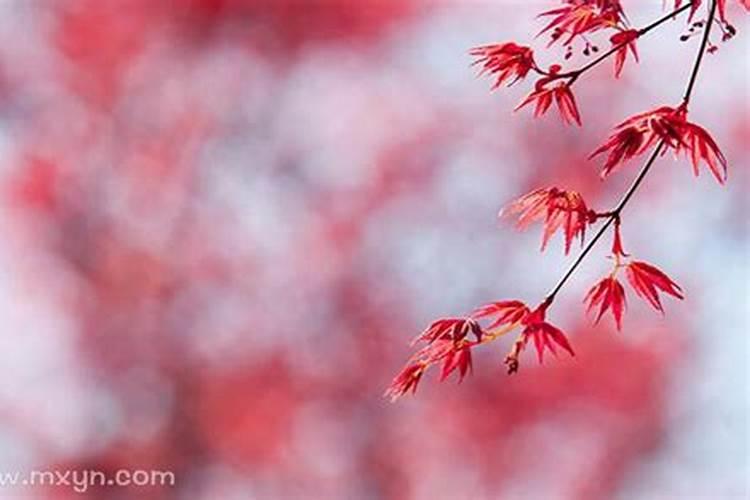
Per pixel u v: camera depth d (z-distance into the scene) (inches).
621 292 177.0
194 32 714.2
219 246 705.0
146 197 701.3
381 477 701.3
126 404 679.7
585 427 696.4
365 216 713.6
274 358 699.4
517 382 687.7
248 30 721.6
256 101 721.6
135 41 712.4
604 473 700.7
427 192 709.9
